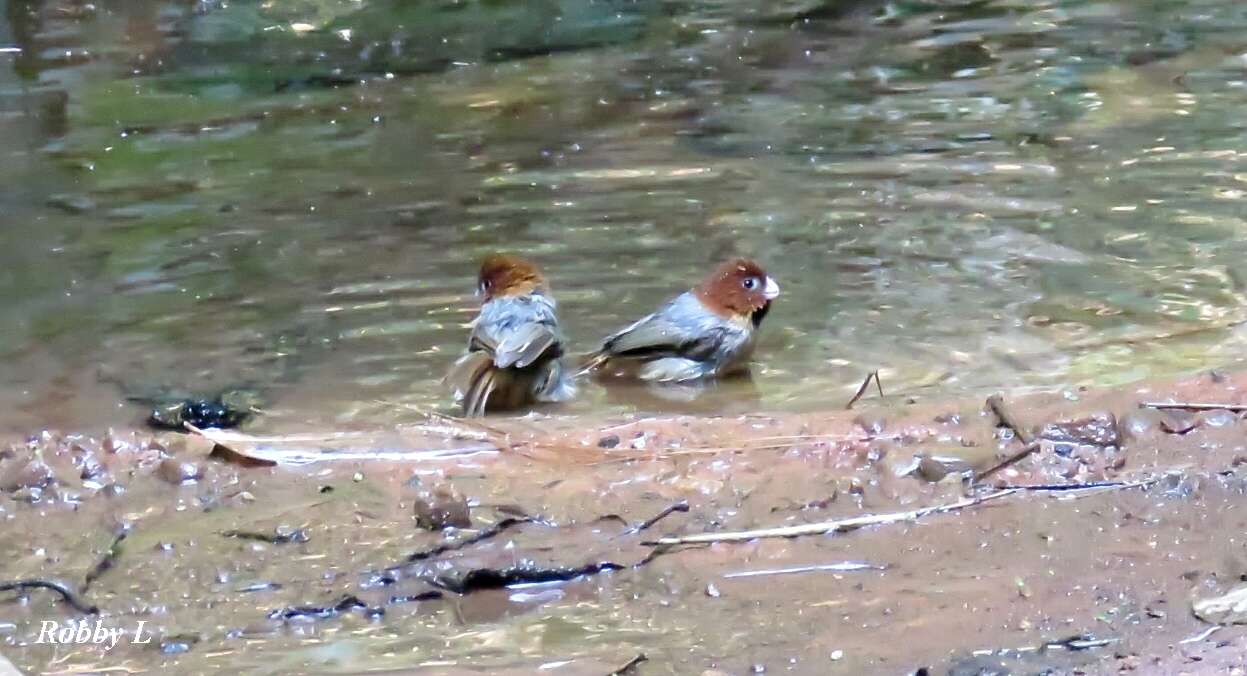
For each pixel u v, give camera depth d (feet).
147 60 57.88
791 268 36.22
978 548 22.24
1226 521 22.58
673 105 50.60
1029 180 41.65
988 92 50.57
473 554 22.31
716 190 41.81
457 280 36.17
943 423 25.82
